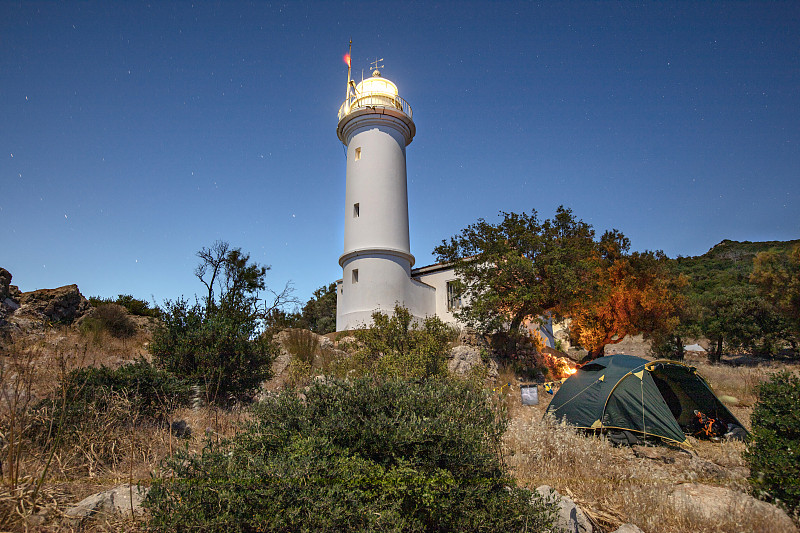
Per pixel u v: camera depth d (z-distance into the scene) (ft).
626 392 31.17
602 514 17.53
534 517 13.28
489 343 65.21
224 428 25.36
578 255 64.39
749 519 16.30
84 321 49.37
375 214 75.77
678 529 16.20
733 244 213.05
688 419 34.09
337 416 14.01
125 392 22.07
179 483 11.66
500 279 61.46
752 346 109.50
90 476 16.49
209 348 32.50
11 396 20.45
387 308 71.31
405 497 12.14
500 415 19.27
